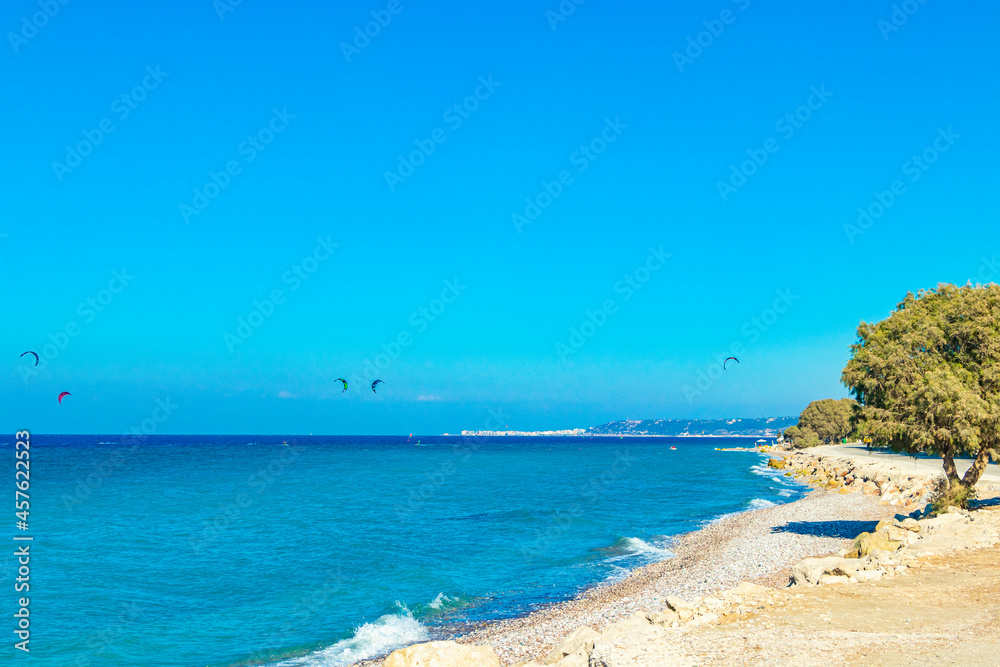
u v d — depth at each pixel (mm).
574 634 17594
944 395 27922
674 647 15125
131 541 44500
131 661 22656
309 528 50281
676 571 33406
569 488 84250
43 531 48594
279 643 24484
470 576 34719
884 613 16953
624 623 17531
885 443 30359
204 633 25594
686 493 76562
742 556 34688
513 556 39875
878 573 20875
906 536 25875
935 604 17547
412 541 44969
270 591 31672
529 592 31422
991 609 16688
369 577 34406
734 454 197125
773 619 16859
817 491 72812
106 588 31953
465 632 25438
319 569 36281
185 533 47938
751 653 14383
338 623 26875
